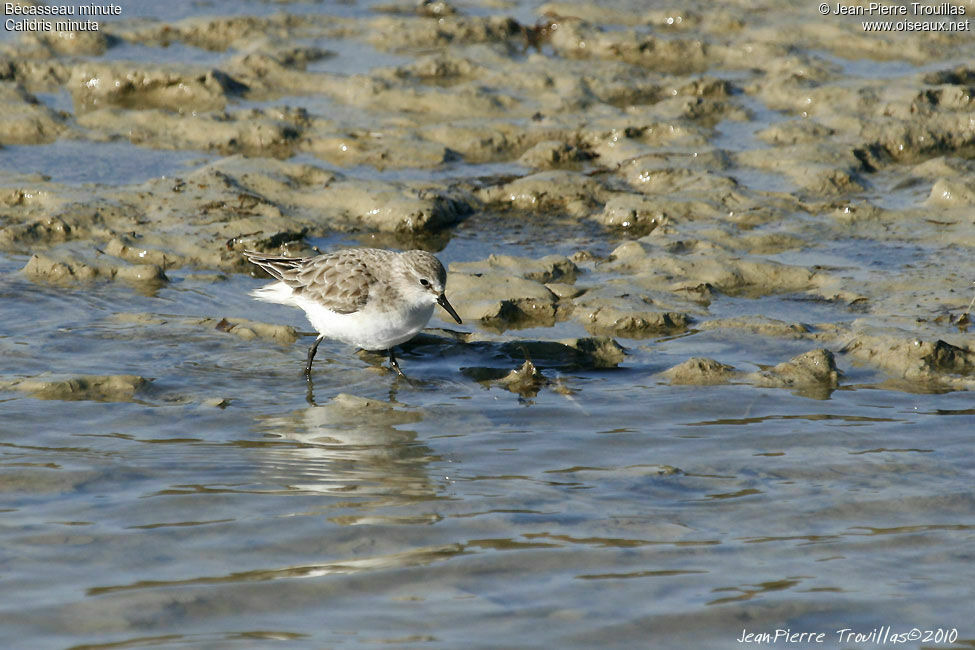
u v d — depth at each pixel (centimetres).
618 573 987
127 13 3120
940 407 1349
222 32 3006
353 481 1169
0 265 1805
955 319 1588
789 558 1012
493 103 2562
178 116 2438
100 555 1008
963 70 2659
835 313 1655
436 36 2978
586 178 2164
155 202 2023
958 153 2325
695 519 1087
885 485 1151
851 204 2025
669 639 892
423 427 1317
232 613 921
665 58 2914
